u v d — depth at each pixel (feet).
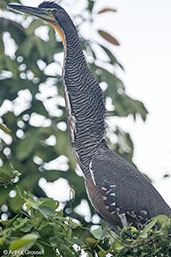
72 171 48.62
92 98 40.50
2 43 52.80
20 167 48.91
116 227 37.42
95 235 31.37
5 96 52.80
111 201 36.94
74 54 41.09
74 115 40.42
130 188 37.32
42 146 49.52
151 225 29.50
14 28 53.72
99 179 37.58
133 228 30.22
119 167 38.14
